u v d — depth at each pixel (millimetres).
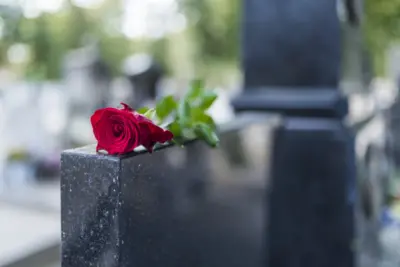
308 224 2588
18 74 18297
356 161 2738
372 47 7863
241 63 2730
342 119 2602
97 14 20984
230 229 2172
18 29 17438
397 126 4020
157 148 1396
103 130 1169
